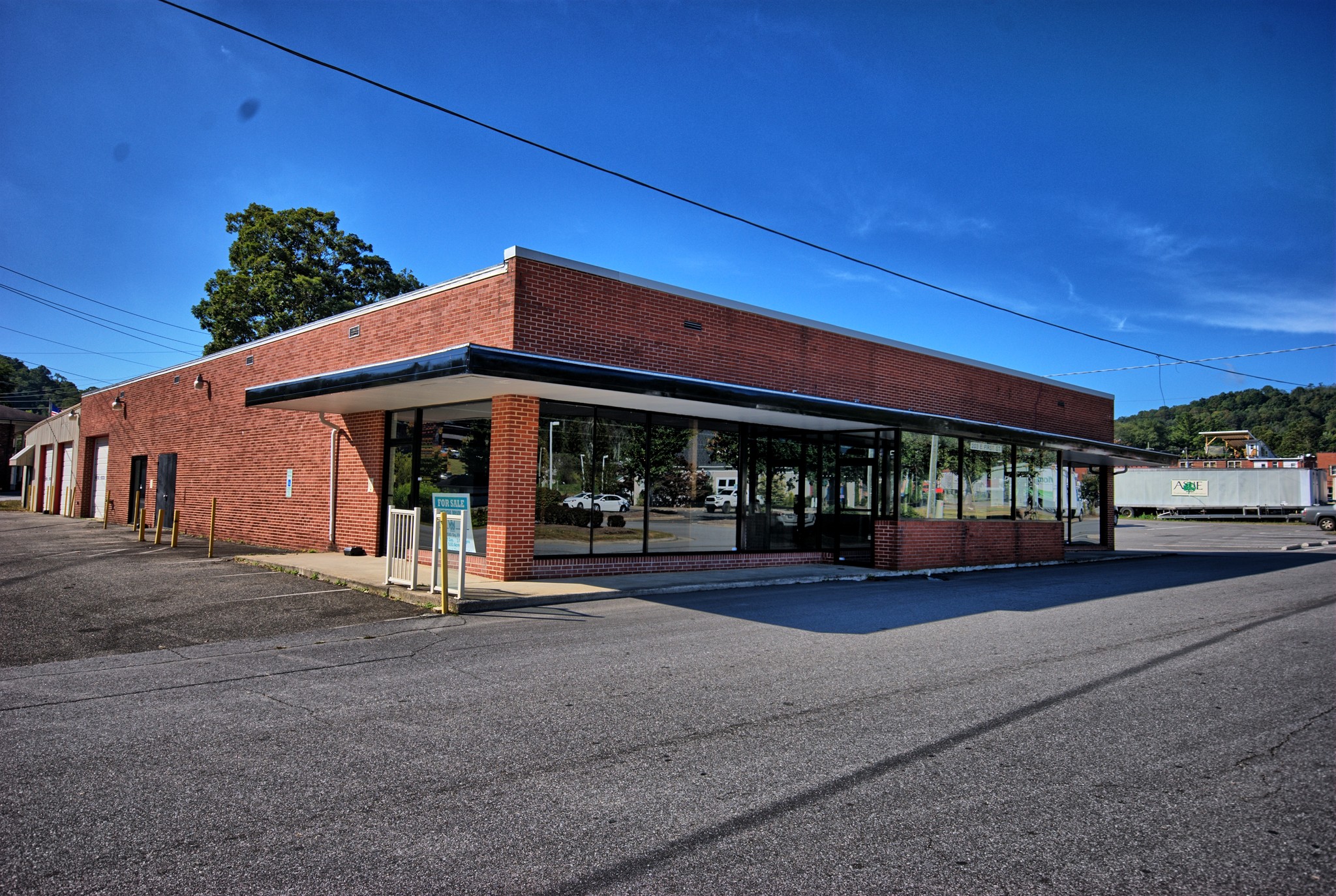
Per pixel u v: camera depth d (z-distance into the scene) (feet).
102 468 98.37
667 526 50.01
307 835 12.60
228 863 11.62
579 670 23.76
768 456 56.34
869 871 11.66
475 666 24.22
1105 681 23.25
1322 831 13.24
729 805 14.03
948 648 27.81
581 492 45.78
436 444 48.78
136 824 12.95
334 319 56.59
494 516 42.96
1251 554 83.35
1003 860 12.06
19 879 11.06
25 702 19.94
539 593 37.65
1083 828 13.26
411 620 32.14
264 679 22.41
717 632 30.32
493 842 12.47
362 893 10.84
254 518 65.57
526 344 41.73
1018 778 15.49
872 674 23.70
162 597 36.42
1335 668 25.20
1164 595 44.70
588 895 10.87
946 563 59.98
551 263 43.16
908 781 15.28
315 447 58.95
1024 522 68.39
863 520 61.05
